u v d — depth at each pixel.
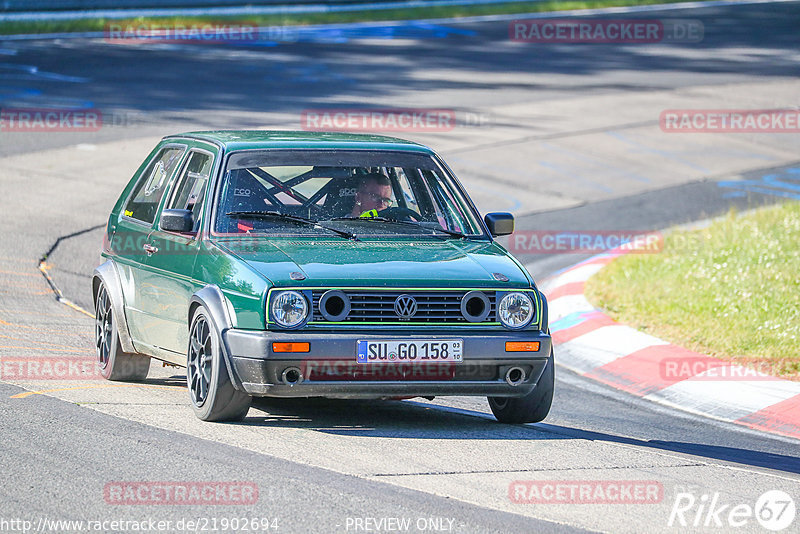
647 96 99.88
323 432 23.47
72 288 40.22
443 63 113.50
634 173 70.56
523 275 24.22
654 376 32.59
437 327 23.05
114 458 20.78
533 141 77.75
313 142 27.00
